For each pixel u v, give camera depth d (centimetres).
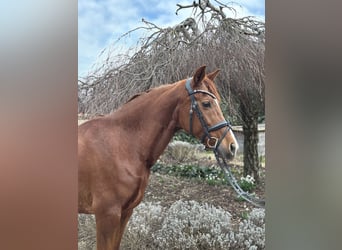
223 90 244
